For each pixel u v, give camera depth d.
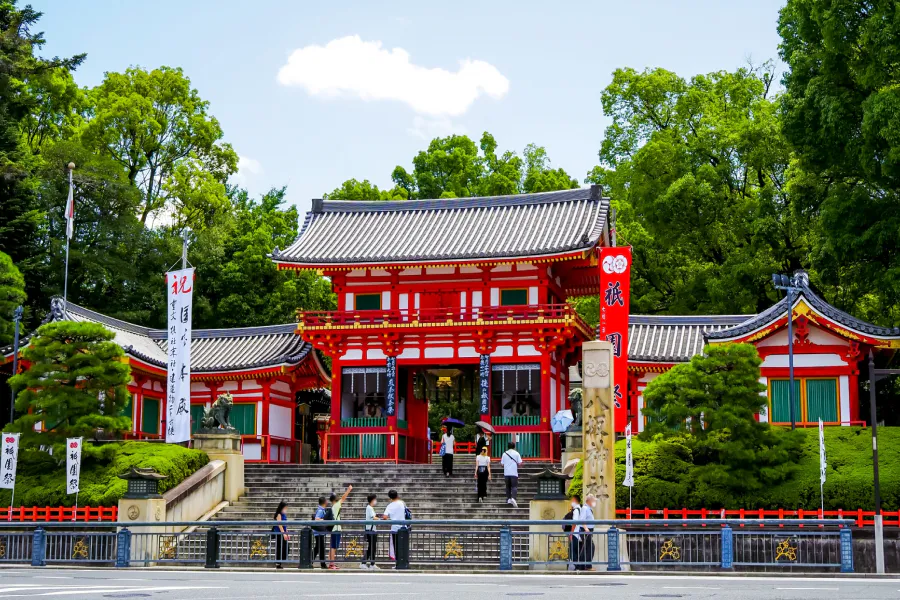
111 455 36.88
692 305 60.91
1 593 18.80
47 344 37.59
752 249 58.19
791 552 29.59
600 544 27.78
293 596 18.11
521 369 46.69
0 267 49.22
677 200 59.72
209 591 19.30
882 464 32.59
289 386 53.59
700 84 68.44
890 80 37.72
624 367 39.66
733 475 32.19
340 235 51.09
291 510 38.03
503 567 26.34
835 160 40.28
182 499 35.34
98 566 29.61
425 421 51.78
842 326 39.81
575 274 50.84
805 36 40.88
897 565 29.50
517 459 35.97
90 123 70.19
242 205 81.50
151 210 72.38
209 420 39.59
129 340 52.50
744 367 33.31
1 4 58.91
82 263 62.44
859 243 39.12
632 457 32.69
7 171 56.38
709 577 25.03
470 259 46.22
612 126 70.81
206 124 74.44
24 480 36.75
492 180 74.38
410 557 28.89
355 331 47.50
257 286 69.50
